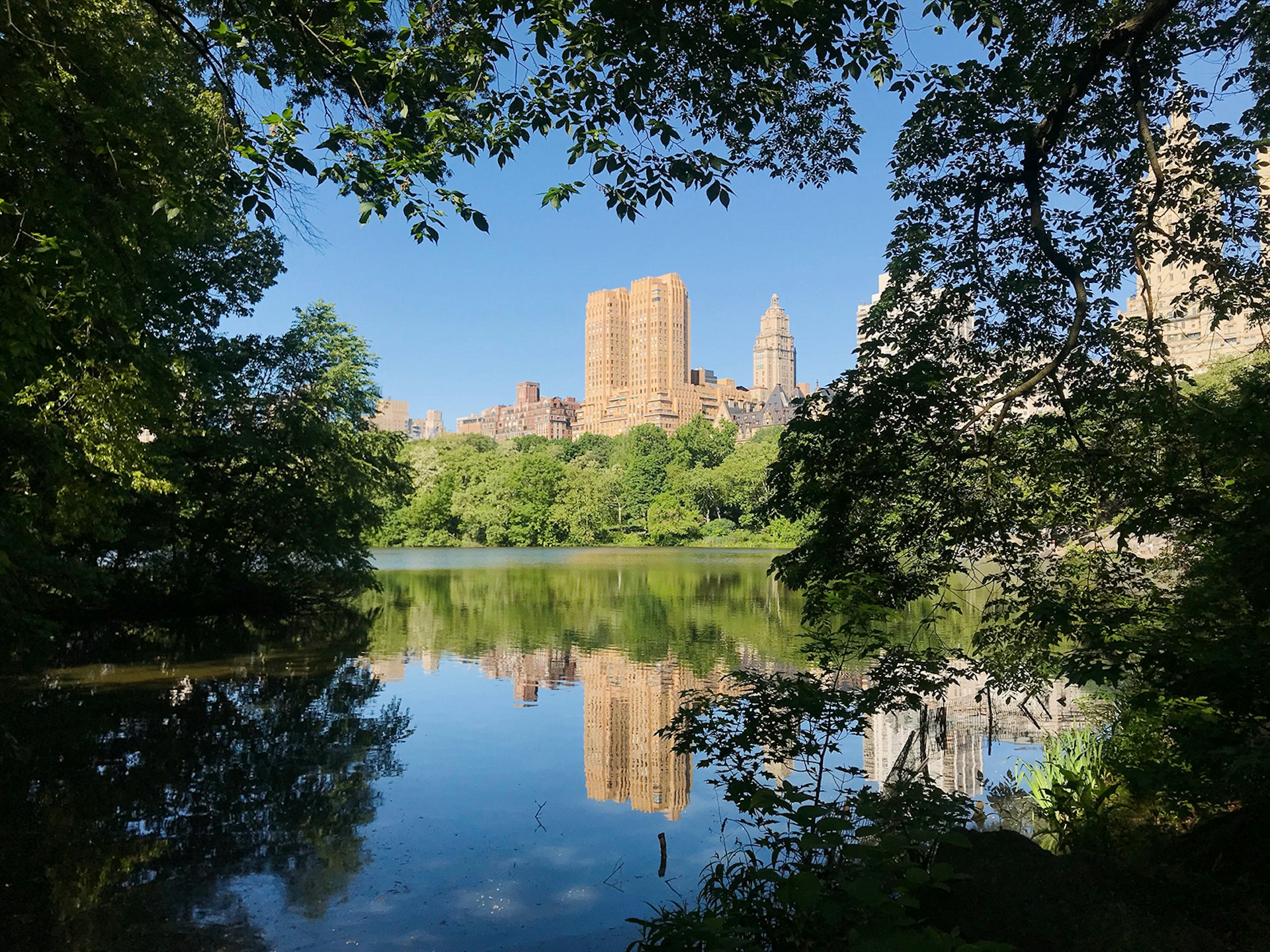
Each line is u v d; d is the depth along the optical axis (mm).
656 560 62406
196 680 15227
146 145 8812
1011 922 4000
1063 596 6594
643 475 102688
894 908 3100
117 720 11922
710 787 9102
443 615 26312
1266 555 5266
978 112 6730
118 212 8711
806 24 5348
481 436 113312
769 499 6906
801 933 4688
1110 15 6445
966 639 17391
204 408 22266
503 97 5926
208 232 15516
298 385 25953
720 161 5758
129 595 24094
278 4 5824
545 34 5371
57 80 8070
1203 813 6102
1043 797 7758
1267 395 5320
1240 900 4469
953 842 3602
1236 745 5328
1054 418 6695
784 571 6855
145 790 8875
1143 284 6508
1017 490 6891
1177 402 6016
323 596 29656
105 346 10086
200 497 24531
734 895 5254
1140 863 5402
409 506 86062
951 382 6301
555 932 5832
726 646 19266
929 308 7160
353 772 9664
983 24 6426
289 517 25766
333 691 14430
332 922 5992
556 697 13992
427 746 10883
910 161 7297
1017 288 7211
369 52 5934
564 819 8125
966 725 11422
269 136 5766
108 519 14516
